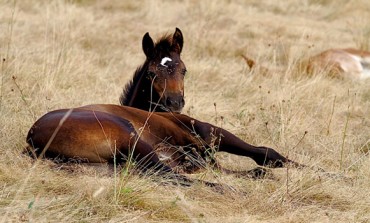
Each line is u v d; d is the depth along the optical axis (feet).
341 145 38.93
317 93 51.24
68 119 30.83
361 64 63.21
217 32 74.13
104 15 79.71
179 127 35.83
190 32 70.44
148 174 30.12
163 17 80.38
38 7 77.20
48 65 49.83
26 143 33.04
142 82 39.14
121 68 57.93
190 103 45.78
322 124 43.70
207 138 35.83
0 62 49.08
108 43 66.59
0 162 31.14
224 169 34.22
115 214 26.86
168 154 34.71
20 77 47.11
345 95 52.37
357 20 88.33
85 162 30.53
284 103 46.03
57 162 30.68
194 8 84.07
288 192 29.86
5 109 38.75
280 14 92.07
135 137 30.68
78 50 58.65
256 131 41.47
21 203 26.91
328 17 91.71
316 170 32.78
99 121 30.73
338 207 29.63
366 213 28.89
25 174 29.55
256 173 33.40
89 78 51.78
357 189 31.01
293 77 55.21
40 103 41.73
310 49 69.36
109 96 46.70
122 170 30.01
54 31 57.93
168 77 38.34
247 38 75.05
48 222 25.49
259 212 28.55
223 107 46.96
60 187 28.78
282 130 40.14
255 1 94.84
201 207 28.32
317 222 27.76
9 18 70.03
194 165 34.14
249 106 47.83
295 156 36.94
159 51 39.01
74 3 80.84
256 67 56.44
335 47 74.79
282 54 67.10
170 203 27.89
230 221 26.96
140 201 27.76
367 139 40.83
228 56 65.77
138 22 78.43
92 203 27.04
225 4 89.15
